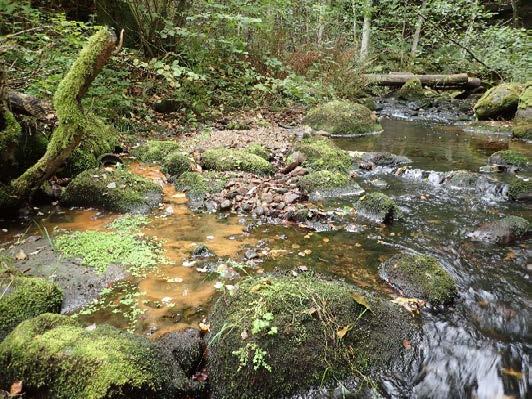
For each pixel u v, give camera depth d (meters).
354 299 2.55
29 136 4.33
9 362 2.12
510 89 9.40
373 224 4.11
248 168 5.41
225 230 3.90
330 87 10.66
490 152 6.83
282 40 11.23
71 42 5.87
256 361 2.19
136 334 2.45
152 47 8.82
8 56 5.73
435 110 11.02
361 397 2.18
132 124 6.95
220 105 8.77
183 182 4.90
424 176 5.52
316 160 5.72
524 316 2.78
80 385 1.96
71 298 2.83
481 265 3.39
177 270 3.21
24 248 3.39
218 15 7.95
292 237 3.80
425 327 2.64
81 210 4.21
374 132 8.43
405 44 15.96
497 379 2.32
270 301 2.44
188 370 2.27
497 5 18.47
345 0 14.06
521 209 4.50
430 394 2.23
